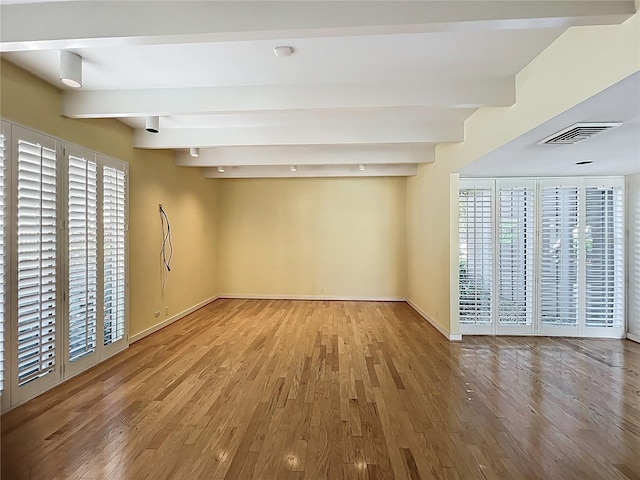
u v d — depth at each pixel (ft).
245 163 18.95
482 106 10.48
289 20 6.70
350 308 22.79
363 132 14.61
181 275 20.08
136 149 15.65
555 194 17.04
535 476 6.89
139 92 11.00
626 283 16.85
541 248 17.13
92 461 7.27
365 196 25.29
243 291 25.96
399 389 10.82
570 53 7.89
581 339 16.60
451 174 16.29
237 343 15.48
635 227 16.46
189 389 10.77
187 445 7.85
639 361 13.53
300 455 7.51
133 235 15.46
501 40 8.32
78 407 9.57
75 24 6.93
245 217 25.89
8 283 9.18
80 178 11.92
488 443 8.00
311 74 9.98
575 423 8.90
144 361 13.21
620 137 10.23
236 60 9.13
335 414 9.26
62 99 11.13
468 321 17.21
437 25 6.59
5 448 7.72
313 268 25.61
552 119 8.71
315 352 14.33
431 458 7.44
